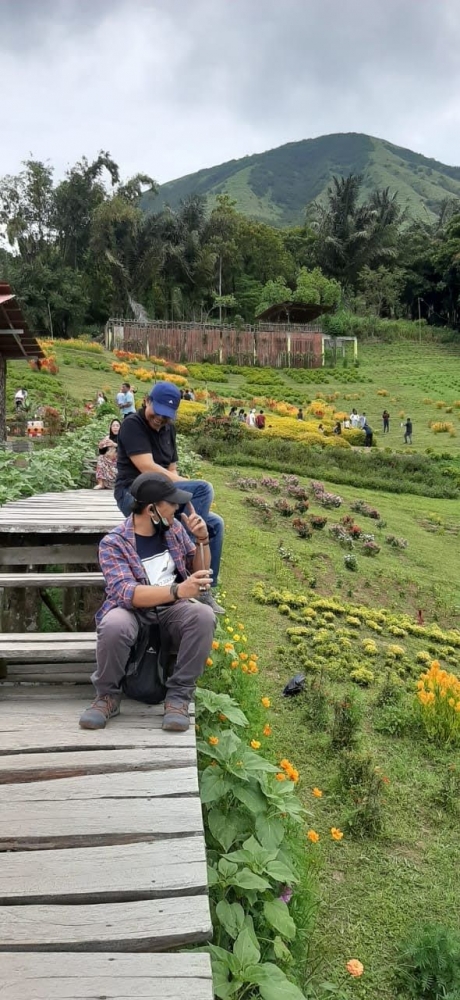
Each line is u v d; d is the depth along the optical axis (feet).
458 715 20.80
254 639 26.78
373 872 15.12
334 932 13.32
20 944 6.58
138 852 7.90
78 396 113.29
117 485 13.80
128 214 197.16
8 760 9.54
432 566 43.75
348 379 169.68
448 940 12.69
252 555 37.32
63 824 8.26
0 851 7.91
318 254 260.62
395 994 12.13
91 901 7.20
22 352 56.70
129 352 165.68
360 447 99.04
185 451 60.13
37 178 208.44
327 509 53.72
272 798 10.74
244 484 54.95
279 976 7.83
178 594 10.53
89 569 22.04
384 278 244.01
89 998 6.03
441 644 31.53
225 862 9.39
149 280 208.54
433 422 126.41
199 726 12.80
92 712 10.63
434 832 16.78
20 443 57.41
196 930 6.80
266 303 221.25
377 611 33.24
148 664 11.12
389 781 18.56
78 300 201.77
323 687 23.00
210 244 214.28
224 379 155.84
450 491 72.74
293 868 10.71
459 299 234.99
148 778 9.29
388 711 21.83
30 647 12.10
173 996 6.07
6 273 196.13
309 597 33.12
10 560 18.06
